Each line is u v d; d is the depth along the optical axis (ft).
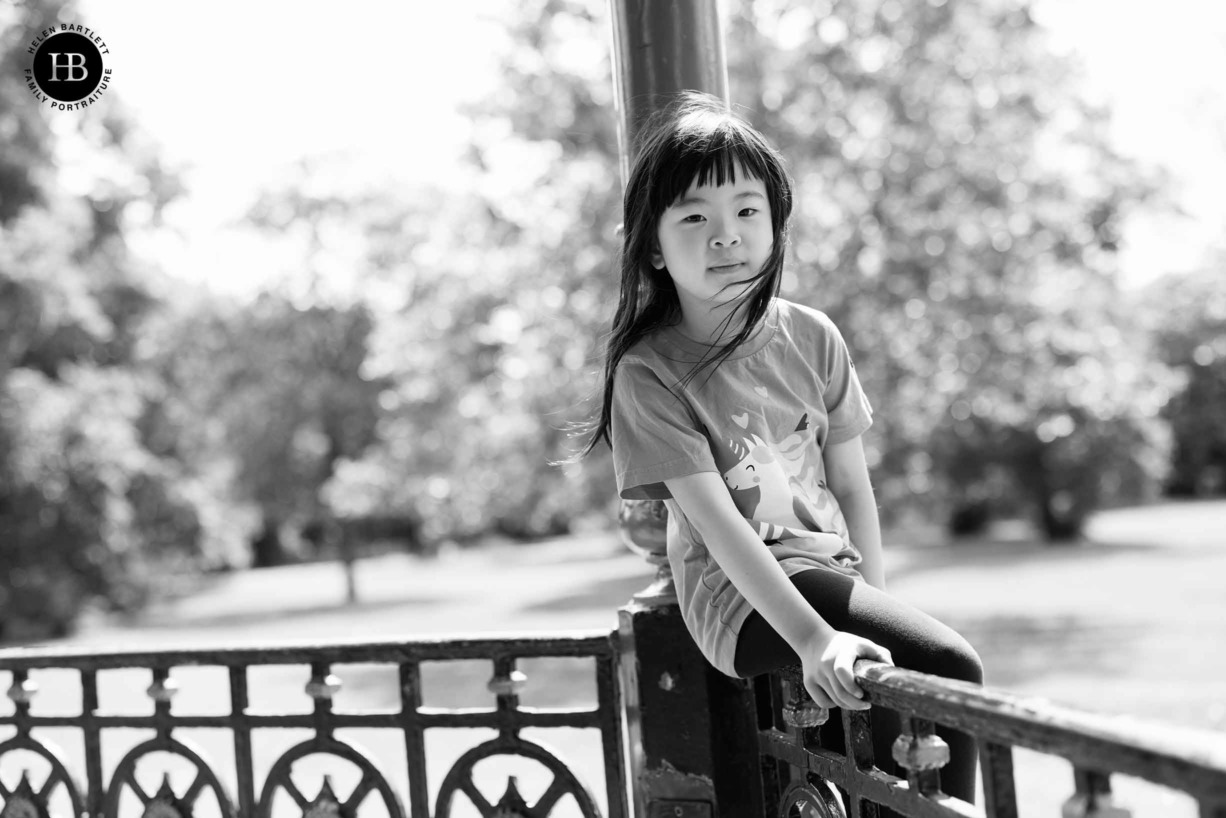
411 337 55.16
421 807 6.82
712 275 5.36
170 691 7.39
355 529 82.79
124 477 71.77
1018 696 3.57
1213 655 33.76
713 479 5.29
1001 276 42.68
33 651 7.80
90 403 70.64
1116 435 73.36
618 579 74.43
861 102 42.50
